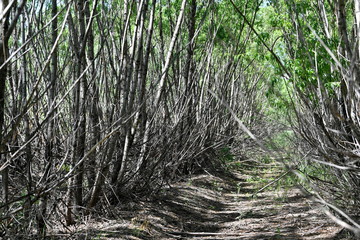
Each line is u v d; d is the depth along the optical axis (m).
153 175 9.76
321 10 7.05
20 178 6.55
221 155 17.09
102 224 7.41
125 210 8.34
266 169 17.17
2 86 4.17
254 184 13.98
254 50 9.49
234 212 10.02
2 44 4.09
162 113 9.91
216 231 8.37
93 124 7.31
